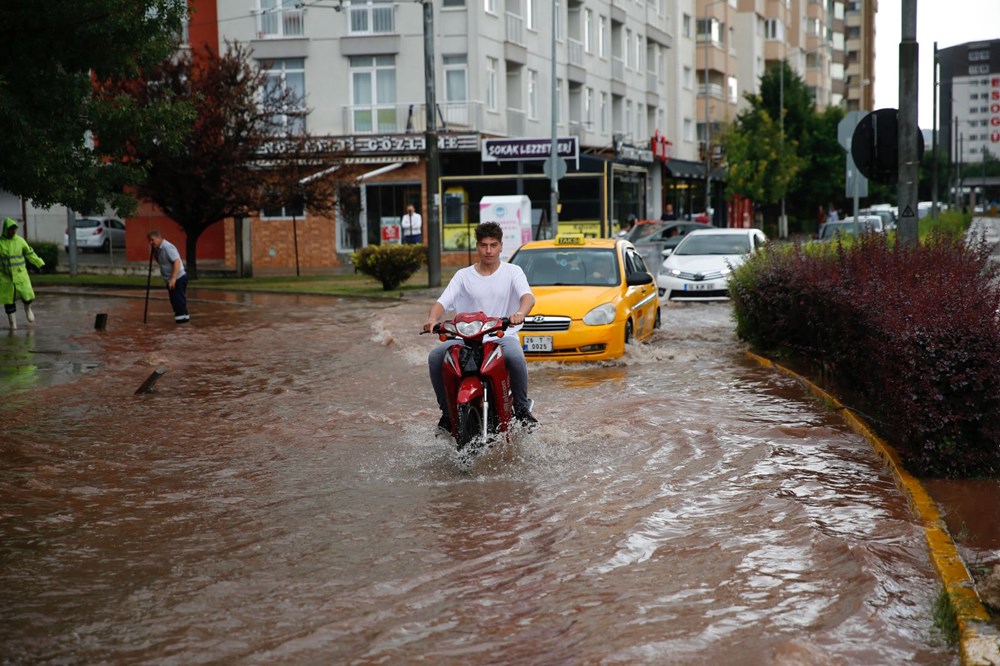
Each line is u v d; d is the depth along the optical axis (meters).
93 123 18.08
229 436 9.70
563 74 51.00
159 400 11.84
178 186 33.31
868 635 4.75
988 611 4.89
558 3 50.41
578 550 6.09
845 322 10.53
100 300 26.98
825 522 6.56
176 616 5.14
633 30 60.41
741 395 11.48
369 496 7.42
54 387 12.80
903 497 7.18
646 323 16.58
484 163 42.94
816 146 66.75
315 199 34.16
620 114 58.72
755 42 80.69
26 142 15.44
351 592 5.45
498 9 44.94
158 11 17.02
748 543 6.14
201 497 7.48
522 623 4.98
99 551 6.24
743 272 15.87
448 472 8.09
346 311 23.44
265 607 5.25
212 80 33.12
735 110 78.19
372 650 4.69
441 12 43.06
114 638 4.88
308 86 43.66
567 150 40.94
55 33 15.34
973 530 6.39
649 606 5.16
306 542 6.36
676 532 6.41
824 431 9.37
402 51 43.00
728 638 4.74
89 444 9.40
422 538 6.39
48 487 7.81
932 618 4.97
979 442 7.57
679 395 11.53
